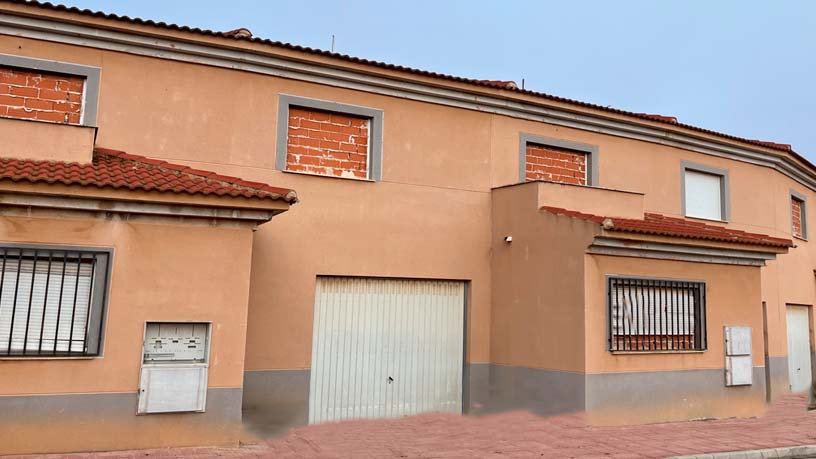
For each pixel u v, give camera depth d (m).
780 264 15.48
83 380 7.22
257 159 10.02
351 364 10.52
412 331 11.09
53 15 8.84
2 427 6.86
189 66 9.80
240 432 7.95
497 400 11.23
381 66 10.70
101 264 7.46
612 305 10.16
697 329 11.20
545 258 10.57
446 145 11.53
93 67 9.23
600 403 9.82
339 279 10.56
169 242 7.76
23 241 7.12
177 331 7.80
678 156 14.16
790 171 16.50
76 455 7.06
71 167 7.75
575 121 12.73
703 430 10.07
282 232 10.00
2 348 7.02
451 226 11.41
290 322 9.89
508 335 11.18
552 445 8.82
